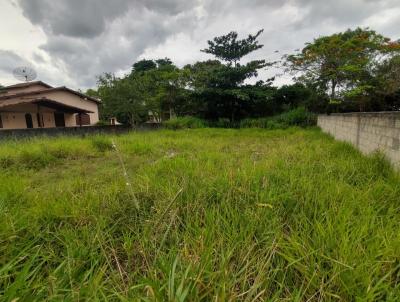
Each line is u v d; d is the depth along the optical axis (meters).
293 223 1.62
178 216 1.67
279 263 1.21
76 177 3.36
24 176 3.54
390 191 2.04
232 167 3.11
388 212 1.63
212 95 15.95
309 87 13.55
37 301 0.99
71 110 14.34
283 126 13.02
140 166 3.74
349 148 4.73
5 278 1.08
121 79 14.28
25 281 1.06
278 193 2.05
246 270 1.09
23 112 12.91
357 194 1.94
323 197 1.88
